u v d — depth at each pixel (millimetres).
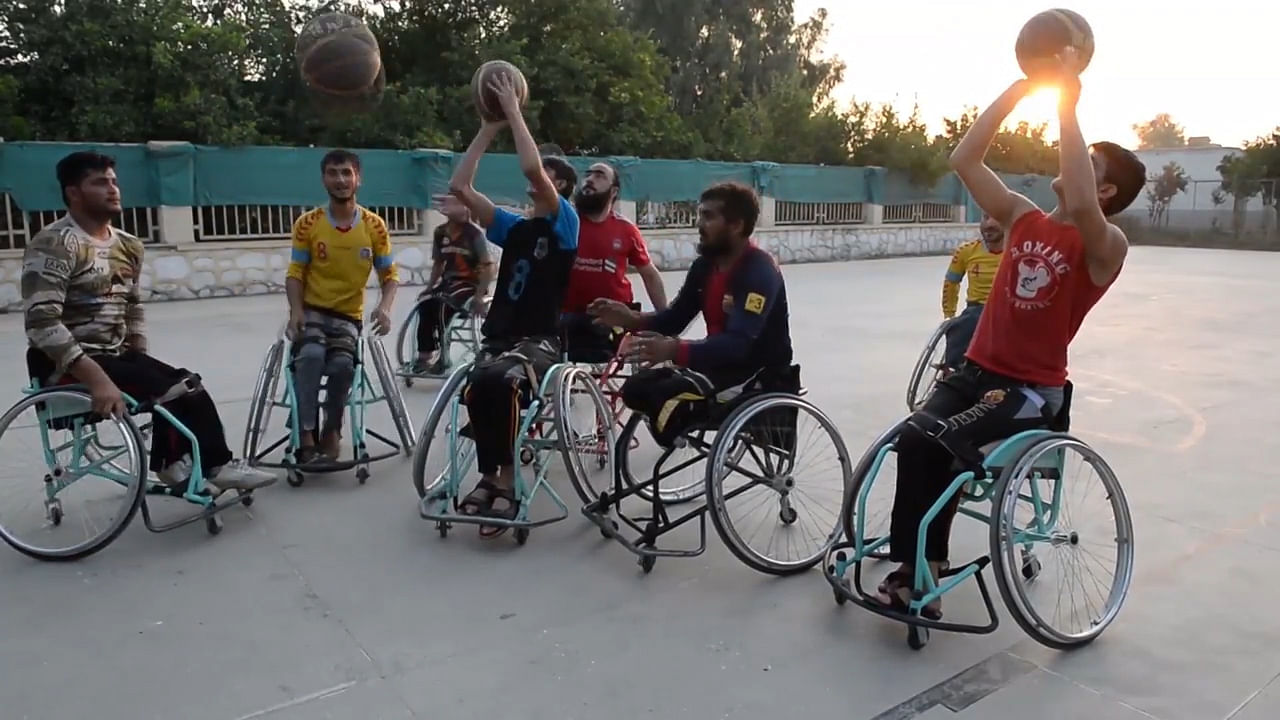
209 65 12820
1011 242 2836
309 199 11359
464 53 15938
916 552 2744
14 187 9562
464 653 2709
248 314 9438
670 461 4582
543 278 3680
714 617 2949
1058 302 2727
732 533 3146
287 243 11406
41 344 3207
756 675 2604
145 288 10461
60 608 2969
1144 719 2391
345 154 4320
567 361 4145
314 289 4418
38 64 12234
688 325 3631
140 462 3334
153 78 12578
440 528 3531
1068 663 2674
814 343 8008
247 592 3094
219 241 11047
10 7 12211
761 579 3236
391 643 2764
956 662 2682
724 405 3334
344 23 3590
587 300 4562
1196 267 16641
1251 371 6773
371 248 4492
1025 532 2844
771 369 3371
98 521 3693
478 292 6172
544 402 3623
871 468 2893
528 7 16656
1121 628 2875
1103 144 2793
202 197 10734
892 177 18688
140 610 2961
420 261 12273
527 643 2768
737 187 3297
